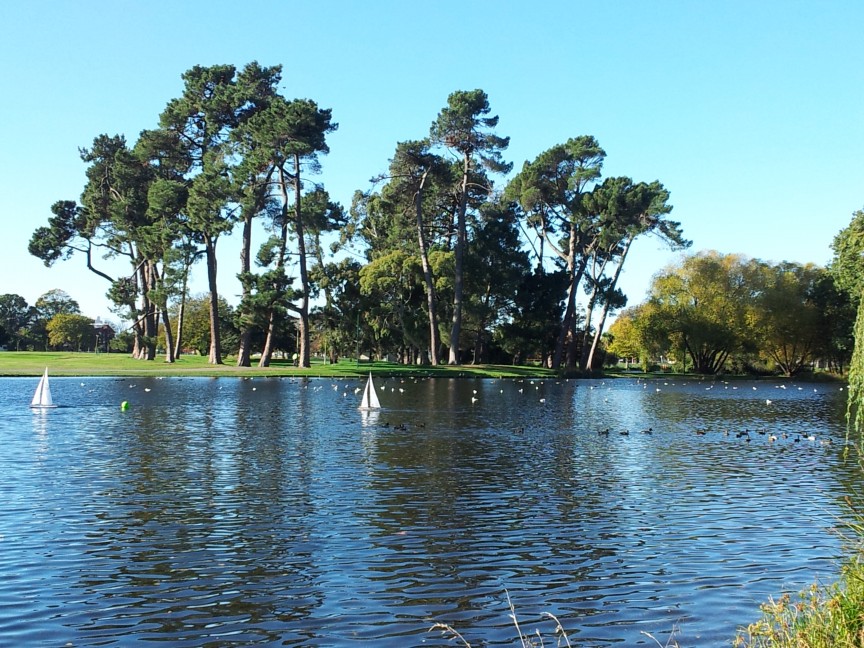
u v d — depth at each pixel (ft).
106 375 264.93
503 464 90.17
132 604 43.55
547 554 53.57
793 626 35.99
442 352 389.80
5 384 220.43
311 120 281.74
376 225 388.98
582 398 212.84
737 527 61.21
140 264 351.87
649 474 84.74
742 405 191.21
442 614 42.70
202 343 501.97
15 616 41.65
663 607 43.88
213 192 283.79
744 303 349.20
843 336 338.13
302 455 94.32
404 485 76.33
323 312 371.35
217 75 318.65
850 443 113.29
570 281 366.43
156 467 84.48
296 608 43.29
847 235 330.13
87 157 352.69
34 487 72.95
